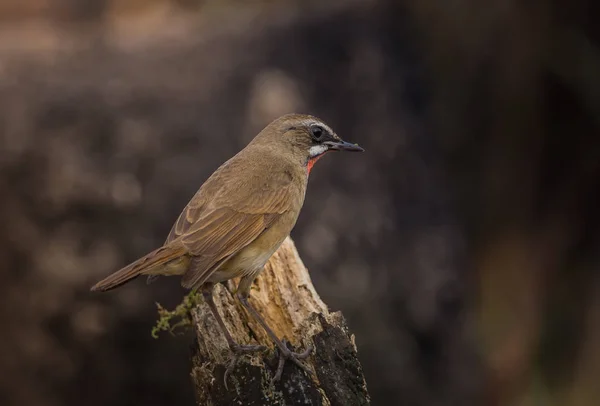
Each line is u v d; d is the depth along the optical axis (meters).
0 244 14.43
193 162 14.99
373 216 15.73
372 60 16.67
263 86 15.82
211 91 15.62
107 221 14.63
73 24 20.16
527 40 17.20
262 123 15.48
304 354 6.95
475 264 17.61
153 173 14.84
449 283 16.33
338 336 7.04
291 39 16.50
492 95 17.45
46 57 16.64
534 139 17.72
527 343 17.94
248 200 7.59
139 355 14.48
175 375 14.50
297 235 15.11
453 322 16.31
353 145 8.54
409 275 15.89
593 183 18.12
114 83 15.59
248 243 7.46
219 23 17.77
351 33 16.77
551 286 18.48
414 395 15.47
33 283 14.41
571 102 17.67
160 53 16.56
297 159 8.34
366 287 15.27
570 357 18.17
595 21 17.27
